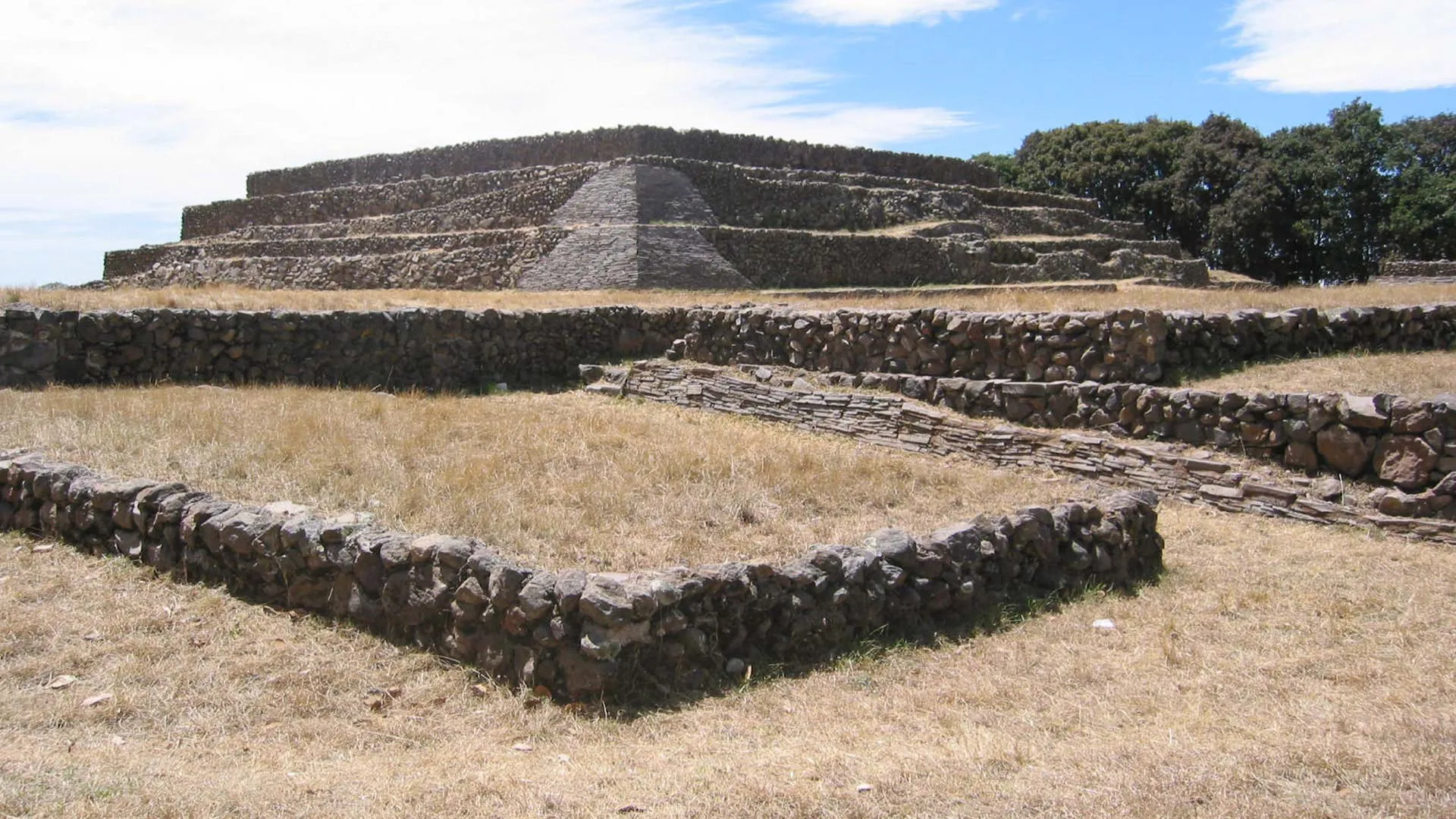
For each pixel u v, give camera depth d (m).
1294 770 5.12
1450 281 32.28
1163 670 7.10
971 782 5.07
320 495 9.12
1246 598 8.62
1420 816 4.52
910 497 10.33
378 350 17.23
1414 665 7.12
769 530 8.78
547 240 32.78
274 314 16.39
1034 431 13.06
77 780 5.00
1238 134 61.25
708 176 36.00
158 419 11.59
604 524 8.64
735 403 16.39
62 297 16.58
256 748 5.72
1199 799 4.76
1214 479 11.57
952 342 15.07
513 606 6.45
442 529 8.19
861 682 6.83
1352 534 10.41
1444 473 10.26
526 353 18.89
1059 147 65.81
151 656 6.75
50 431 10.91
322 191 43.66
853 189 41.03
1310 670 7.11
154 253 45.03
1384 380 12.75
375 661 6.78
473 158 41.22
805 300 21.80
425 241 36.50
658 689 6.42
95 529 8.69
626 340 19.89
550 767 5.49
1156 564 9.48
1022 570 8.48
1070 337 13.84
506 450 11.21
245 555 7.77
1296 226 57.53
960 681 6.89
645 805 4.89
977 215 45.94
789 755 5.61
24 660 6.67
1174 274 45.59
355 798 4.99
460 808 4.88
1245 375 13.38
